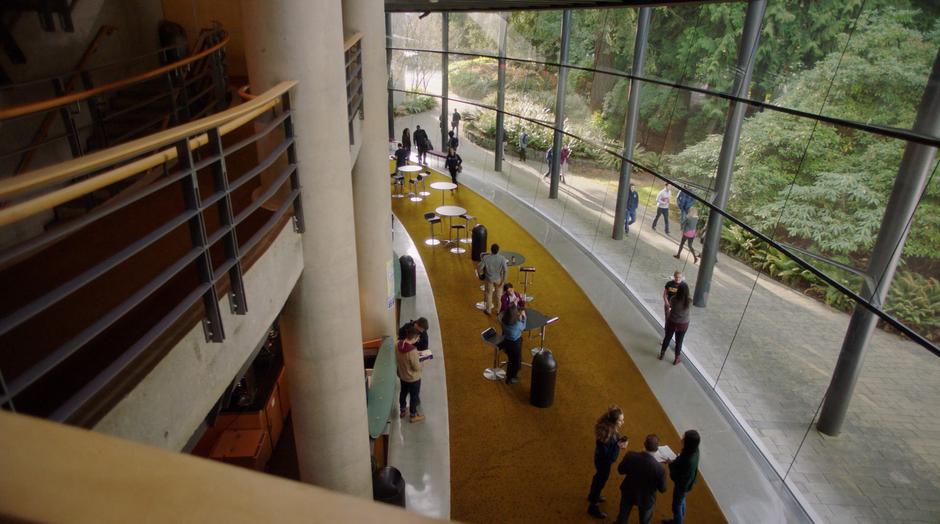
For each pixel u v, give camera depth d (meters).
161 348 2.58
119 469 0.47
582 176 15.82
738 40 9.13
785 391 8.09
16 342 2.90
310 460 5.95
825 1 7.18
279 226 4.31
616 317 12.55
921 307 5.75
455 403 9.61
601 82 14.32
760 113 8.52
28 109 4.34
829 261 7.11
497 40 19.50
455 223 18.45
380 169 9.73
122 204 2.14
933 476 5.75
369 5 8.83
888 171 6.14
